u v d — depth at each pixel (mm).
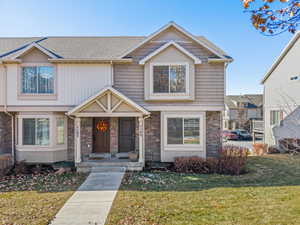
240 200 6547
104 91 11195
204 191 7605
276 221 5059
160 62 12312
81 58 12164
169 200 6676
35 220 5449
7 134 12797
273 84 20812
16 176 10422
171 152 12336
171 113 12414
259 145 17562
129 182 9039
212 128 12664
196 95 12398
